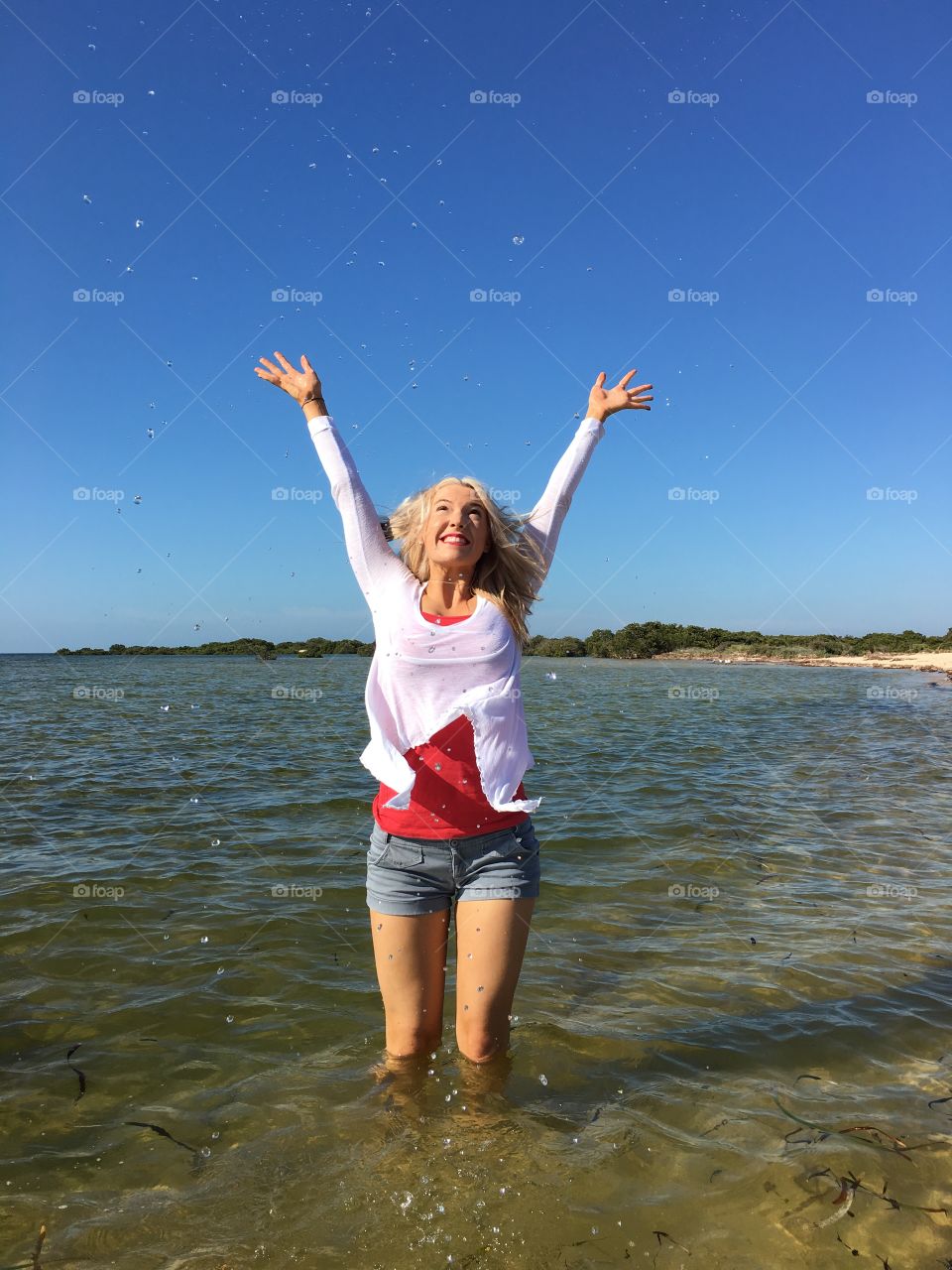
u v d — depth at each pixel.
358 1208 2.27
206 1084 2.94
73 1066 3.07
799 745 12.34
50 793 8.07
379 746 2.84
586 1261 2.08
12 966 3.98
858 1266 2.07
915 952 4.25
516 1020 3.45
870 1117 2.74
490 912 2.80
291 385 3.19
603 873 5.59
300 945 4.29
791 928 4.60
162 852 5.97
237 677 30.06
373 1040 3.28
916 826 7.06
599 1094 2.88
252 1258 2.08
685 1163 2.48
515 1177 2.41
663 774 9.56
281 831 6.61
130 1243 2.13
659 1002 3.64
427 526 2.98
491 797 2.76
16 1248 2.11
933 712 18.12
